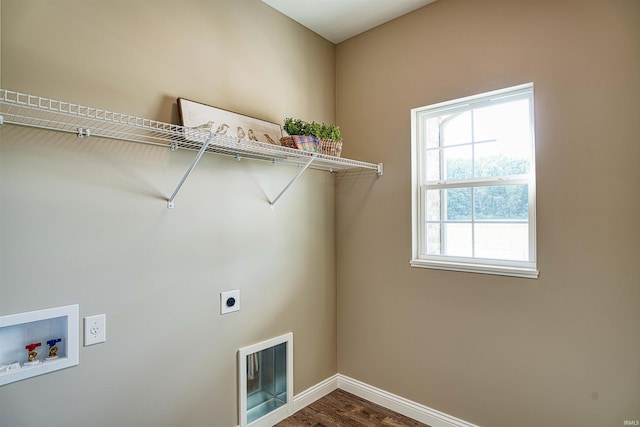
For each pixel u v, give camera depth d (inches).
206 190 74.7
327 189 105.7
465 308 82.6
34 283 52.6
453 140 89.2
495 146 82.6
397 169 94.9
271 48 89.6
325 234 104.5
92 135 58.6
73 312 56.2
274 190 89.4
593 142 66.4
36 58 52.8
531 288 73.4
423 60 90.0
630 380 62.9
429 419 87.7
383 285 97.3
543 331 71.9
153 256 66.2
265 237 87.0
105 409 59.8
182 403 70.4
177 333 69.7
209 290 75.0
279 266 90.4
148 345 65.4
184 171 71.1
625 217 63.4
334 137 85.7
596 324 66.2
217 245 76.7
